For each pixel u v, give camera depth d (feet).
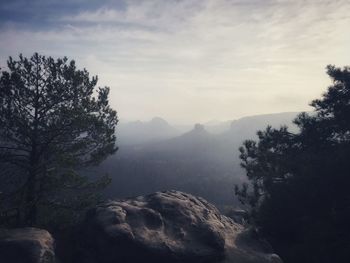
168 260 44.32
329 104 49.49
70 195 61.87
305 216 40.65
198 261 46.03
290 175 50.39
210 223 53.83
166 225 50.03
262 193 57.82
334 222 36.29
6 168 57.72
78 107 57.31
